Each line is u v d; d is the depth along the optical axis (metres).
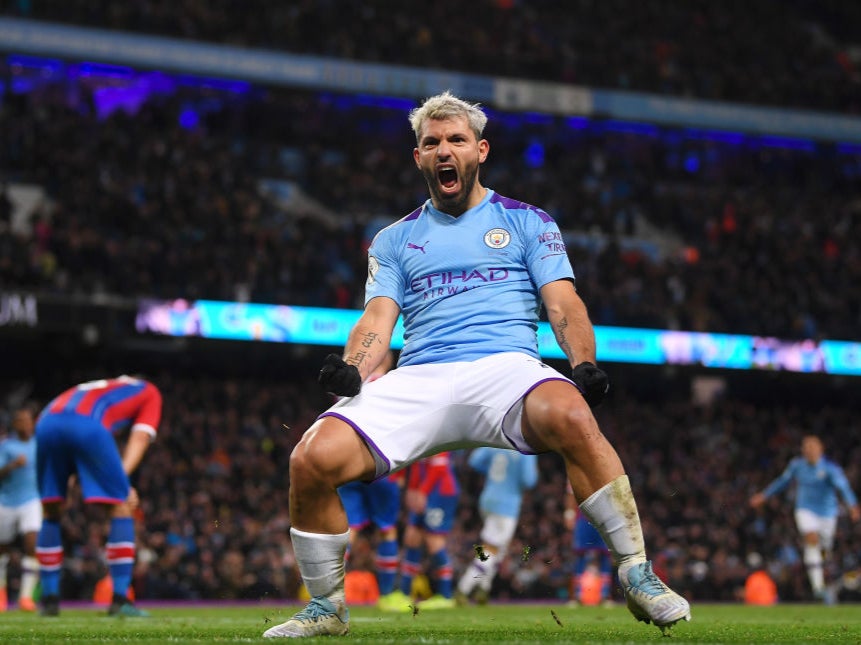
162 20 34.66
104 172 32.59
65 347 29.62
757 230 39.25
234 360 32.72
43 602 9.87
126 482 9.57
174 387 28.69
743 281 36.69
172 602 20.28
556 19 43.91
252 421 28.06
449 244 5.07
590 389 4.40
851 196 44.47
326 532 4.61
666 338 33.44
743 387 37.78
